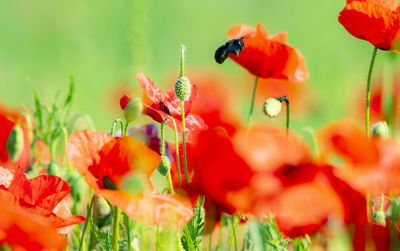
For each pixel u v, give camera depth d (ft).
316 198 6.81
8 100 16.21
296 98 11.19
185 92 7.29
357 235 6.96
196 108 7.86
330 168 6.87
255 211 6.84
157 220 7.02
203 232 7.25
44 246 6.93
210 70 11.07
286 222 6.89
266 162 6.81
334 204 6.82
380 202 7.16
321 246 7.12
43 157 8.00
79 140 7.08
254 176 6.82
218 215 7.23
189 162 7.50
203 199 7.24
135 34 10.84
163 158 7.29
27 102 13.46
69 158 7.06
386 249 7.00
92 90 14.56
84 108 13.16
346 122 6.88
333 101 13.24
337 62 16.19
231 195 6.84
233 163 6.82
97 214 7.54
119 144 7.09
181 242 7.26
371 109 8.16
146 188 7.06
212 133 6.84
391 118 7.71
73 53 16.62
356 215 6.94
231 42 7.57
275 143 6.82
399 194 7.10
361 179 6.82
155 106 7.45
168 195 7.07
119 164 7.09
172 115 7.44
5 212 6.88
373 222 7.15
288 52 7.64
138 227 7.49
